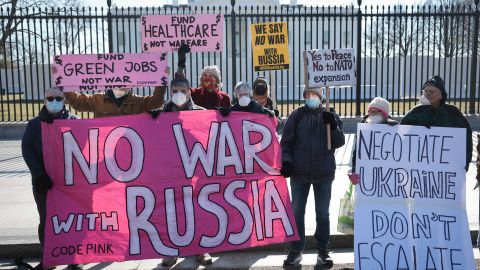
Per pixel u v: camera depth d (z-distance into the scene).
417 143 4.79
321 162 4.96
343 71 5.22
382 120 4.98
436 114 4.84
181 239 4.89
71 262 4.71
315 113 5.03
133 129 4.92
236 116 5.07
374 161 4.80
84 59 5.22
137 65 5.27
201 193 4.96
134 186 4.88
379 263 4.61
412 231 4.69
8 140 13.76
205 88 6.02
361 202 4.77
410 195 4.77
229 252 5.62
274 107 8.91
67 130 4.80
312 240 5.70
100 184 4.84
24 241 5.53
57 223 4.73
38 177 4.61
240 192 5.02
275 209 5.05
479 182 4.87
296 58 31.19
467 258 4.62
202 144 5.00
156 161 4.93
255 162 5.06
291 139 5.01
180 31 5.61
